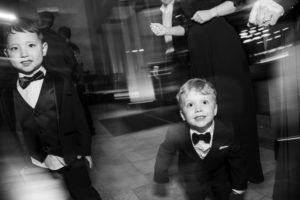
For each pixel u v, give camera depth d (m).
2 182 1.46
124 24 10.02
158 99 6.86
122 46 10.66
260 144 2.72
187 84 1.55
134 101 8.38
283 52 1.44
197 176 1.68
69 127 1.54
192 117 1.52
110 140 3.98
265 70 3.12
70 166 1.55
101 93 10.88
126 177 2.42
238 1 1.77
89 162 1.63
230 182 1.70
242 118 1.89
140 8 7.64
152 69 7.04
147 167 2.62
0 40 1.44
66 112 1.53
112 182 2.35
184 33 2.23
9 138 1.45
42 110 1.49
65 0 15.19
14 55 1.44
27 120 1.49
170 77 5.67
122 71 10.63
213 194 1.73
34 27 1.48
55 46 2.70
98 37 14.95
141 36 8.13
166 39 2.61
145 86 8.34
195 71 2.03
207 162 1.63
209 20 1.89
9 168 1.47
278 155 1.45
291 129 1.39
